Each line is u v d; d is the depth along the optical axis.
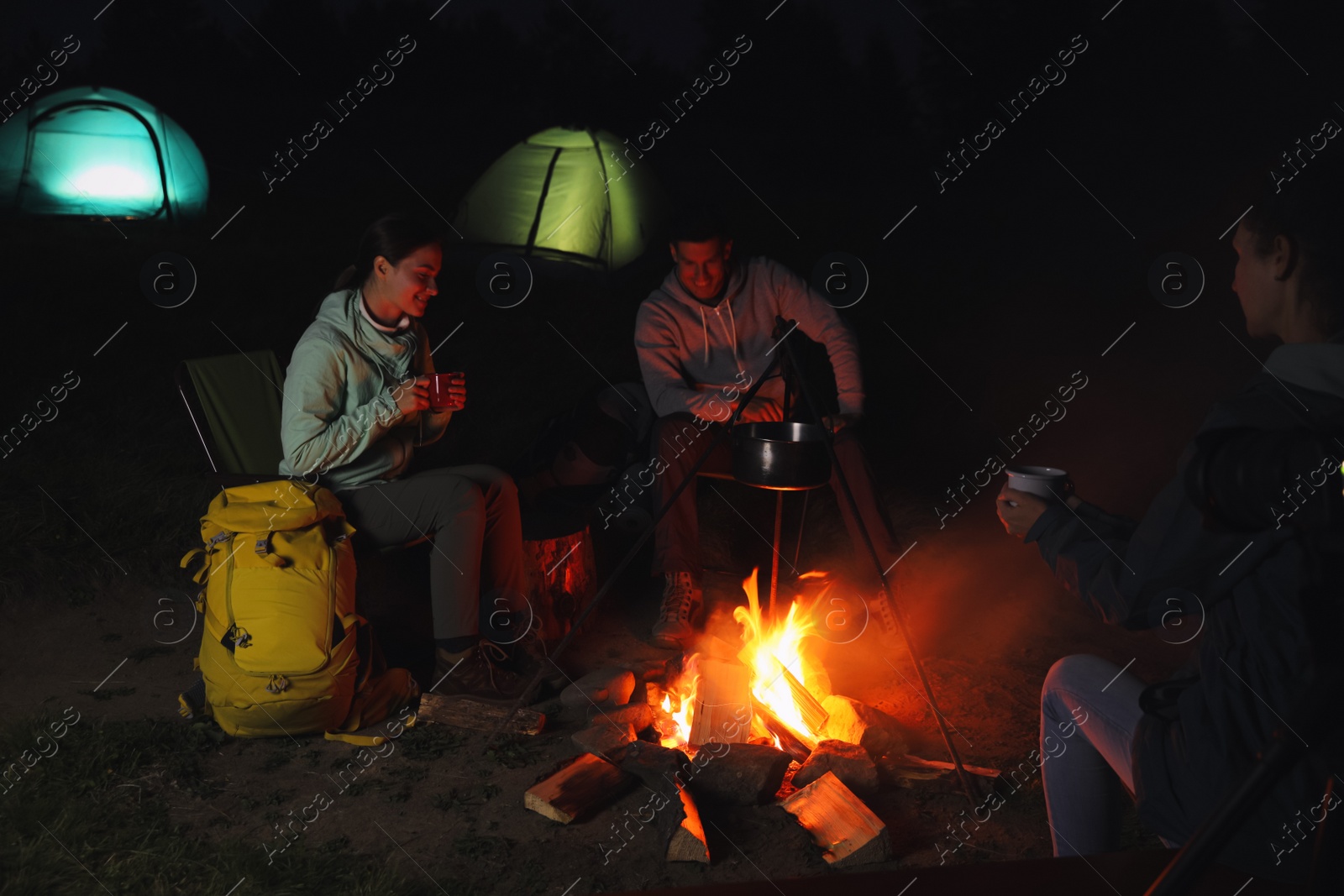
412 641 3.65
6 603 3.47
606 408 3.96
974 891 1.34
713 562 4.14
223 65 24.39
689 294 3.82
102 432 4.77
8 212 10.49
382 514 3.20
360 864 2.38
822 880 1.36
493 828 2.56
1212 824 0.98
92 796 2.58
